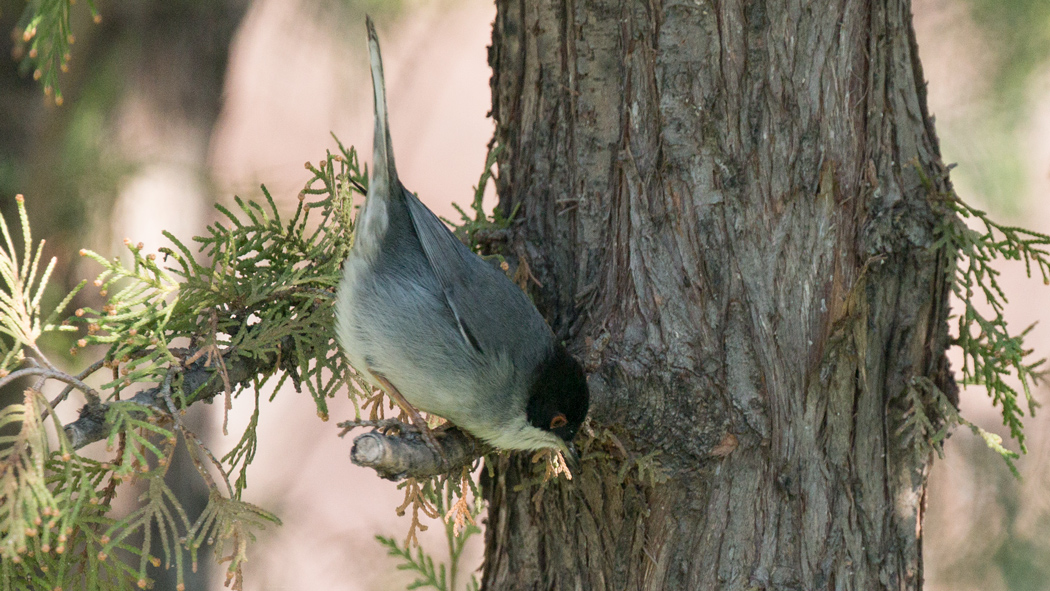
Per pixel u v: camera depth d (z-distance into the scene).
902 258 6.70
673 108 6.57
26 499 4.88
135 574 5.28
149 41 11.52
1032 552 10.46
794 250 6.48
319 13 13.34
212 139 12.23
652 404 6.22
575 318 6.93
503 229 7.34
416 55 17.91
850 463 6.53
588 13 6.90
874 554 6.54
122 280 10.98
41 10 6.14
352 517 18.73
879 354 6.66
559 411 6.15
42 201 10.73
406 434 6.00
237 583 5.31
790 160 6.49
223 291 6.45
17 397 10.46
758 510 6.38
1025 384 6.80
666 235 6.57
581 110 6.99
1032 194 13.62
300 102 20.66
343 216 7.17
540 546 7.00
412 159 23.50
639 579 6.51
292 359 6.63
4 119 11.17
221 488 15.24
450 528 7.95
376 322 6.44
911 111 6.86
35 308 5.70
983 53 12.21
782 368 6.44
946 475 10.87
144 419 5.75
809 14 6.49
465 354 6.32
